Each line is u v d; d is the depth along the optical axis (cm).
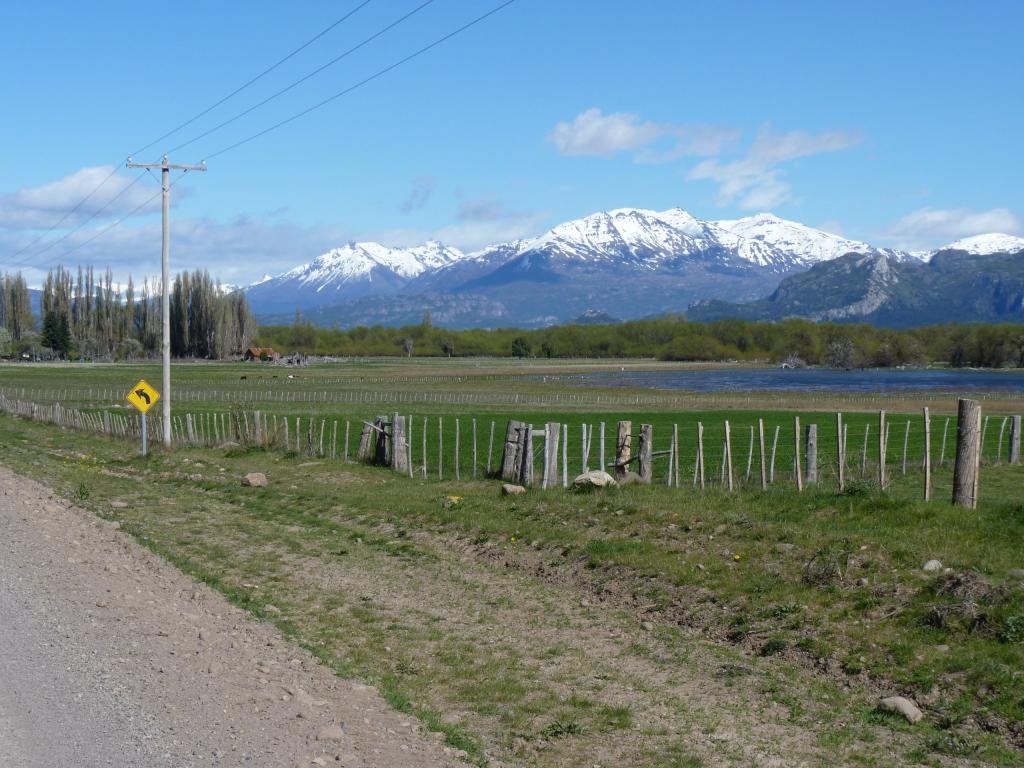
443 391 10750
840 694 1152
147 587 1477
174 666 1027
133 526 2234
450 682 1196
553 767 919
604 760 946
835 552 1502
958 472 1703
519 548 1966
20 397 8819
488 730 1021
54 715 855
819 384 13262
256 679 1015
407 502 2533
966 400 1697
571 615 1530
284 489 2994
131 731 822
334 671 1138
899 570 1398
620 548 1788
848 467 3169
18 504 2314
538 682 1202
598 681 1212
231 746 799
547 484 2630
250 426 5206
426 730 939
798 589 1436
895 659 1193
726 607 1456
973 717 1055
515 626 1470
